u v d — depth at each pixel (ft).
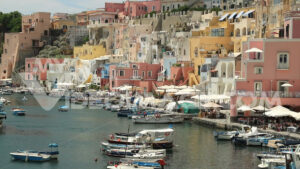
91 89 593.83
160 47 566.77
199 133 294.66
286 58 307.58
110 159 228.02
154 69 539.29
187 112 375.66
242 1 609.01
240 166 212.84
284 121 291.99
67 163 221.05
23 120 364.79
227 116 328.90
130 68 538.88
